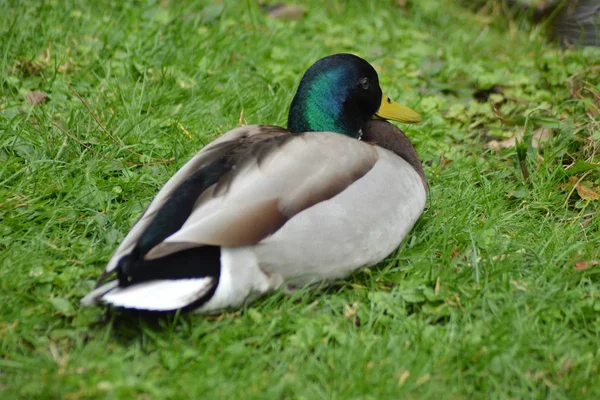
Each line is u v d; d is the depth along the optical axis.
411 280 8.10
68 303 7.50
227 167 7.46
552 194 9.91
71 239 8.58
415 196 8.41
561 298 7.95
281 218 7.31
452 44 14.47
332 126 9.32
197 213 7.04
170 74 11.62
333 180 7.62
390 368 6.94
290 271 7.58
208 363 6.91
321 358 7.07
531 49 14.37
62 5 12.99
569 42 14.61
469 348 7.17
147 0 13.87
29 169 9.41
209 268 7.08
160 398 6.50
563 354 7.30
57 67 11.52
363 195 7.80
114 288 6.84
